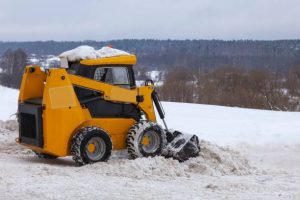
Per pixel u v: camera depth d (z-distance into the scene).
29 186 8.09
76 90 10.78
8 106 29.62
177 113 30.02
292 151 15.27
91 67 10.95
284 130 19.06
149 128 10.98
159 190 8.34
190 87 66.44
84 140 10.32
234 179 10.11
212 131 18.98
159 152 11.10
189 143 11.25
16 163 10.70
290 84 65.69
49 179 8.77
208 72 68.88
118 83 11.31
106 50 11.43
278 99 63.62
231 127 20.55
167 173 10.14
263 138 16.97
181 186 8.91
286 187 9.34
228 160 11.45
